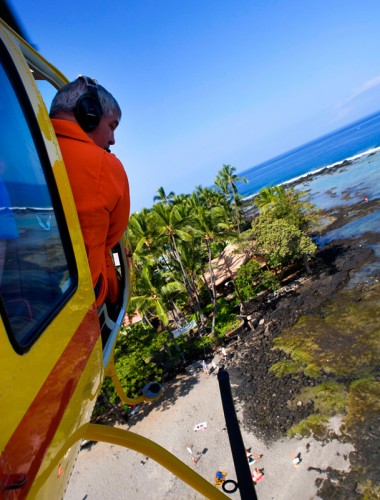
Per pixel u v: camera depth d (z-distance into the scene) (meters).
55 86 2.83
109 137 2.40
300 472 16.03
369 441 16.11
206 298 41.34
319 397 19.83
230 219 63.06
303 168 168.12
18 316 1.25
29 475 1.05
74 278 1.76
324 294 31.33
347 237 44.47
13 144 1.52
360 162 109.94
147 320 36.22
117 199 2.03
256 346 27.58
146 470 19.33
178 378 27.45
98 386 2.00
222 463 18.25
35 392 1.17
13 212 1.42
